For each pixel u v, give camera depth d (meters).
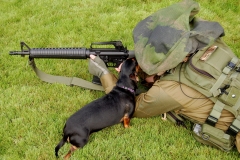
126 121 3.82
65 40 5.41
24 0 6.40
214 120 3.40
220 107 3.37
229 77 3.37
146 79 4.20
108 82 4.04
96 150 3.72
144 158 3.68
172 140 3.87
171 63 3.24
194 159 3.66
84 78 4.77
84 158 3.64
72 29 5.69
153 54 3.35
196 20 3.75
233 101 3.30
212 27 3.48
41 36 5.50
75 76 4.79
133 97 3.83
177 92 3.52
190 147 3.80
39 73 4.42
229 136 3.53
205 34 3.35
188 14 3.49
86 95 4.40
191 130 4.00
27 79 4.63
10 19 5.87
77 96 4.38
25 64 4.86
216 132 3.51
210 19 6.05
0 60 4.92
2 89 4.46
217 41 3.77
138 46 3.58
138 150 3.73
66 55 4.08
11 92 4.39
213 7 6.33
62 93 4.42
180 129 4.01
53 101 4.30
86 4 6.36
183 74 3.52
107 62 4.21
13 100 4.28
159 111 3.73
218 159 3.65
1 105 4.21
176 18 3.47
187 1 3.72
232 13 6.24
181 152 3.74
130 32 5.62
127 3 6.42
